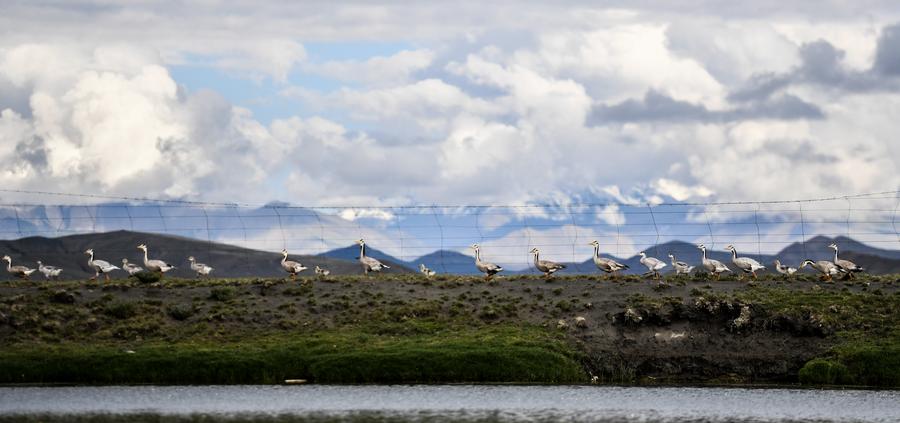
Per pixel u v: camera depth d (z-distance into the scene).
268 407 189.50
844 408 194.62
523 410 188.88
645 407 193.38
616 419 181.75
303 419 178.88
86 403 192.25
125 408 188.00
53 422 175.38
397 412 185.62
